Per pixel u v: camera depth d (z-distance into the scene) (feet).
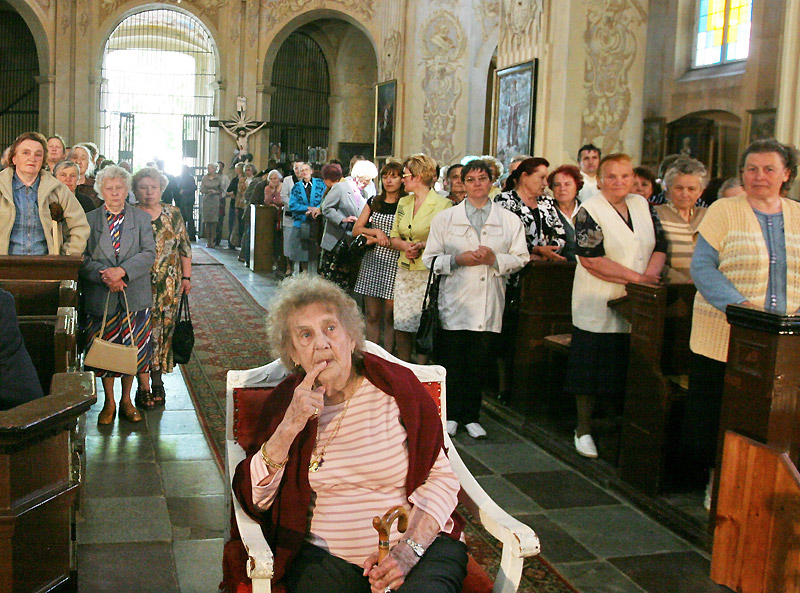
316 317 8.05
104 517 13.20
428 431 8.12
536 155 36.68
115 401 19.94
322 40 78.79
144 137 110.63
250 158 68.18
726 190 17.74
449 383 17.97
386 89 58.13
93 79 67.97
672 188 16.38
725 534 11.41
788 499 10.46
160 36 87.20
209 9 69.51
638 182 20.65
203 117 72.38
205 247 58.80
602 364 15.85
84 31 67.31
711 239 13.24
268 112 71.10
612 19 35.45
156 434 17.39
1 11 74.18
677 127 43.83
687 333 14.83
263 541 7.32
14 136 75.66
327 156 77.10
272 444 7.59
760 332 11.07
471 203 17.79
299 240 38.04
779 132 27.17
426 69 55.06
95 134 68.54
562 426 18.33
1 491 6.81
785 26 26.78
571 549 12.51
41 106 67.77
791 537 10.43
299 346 8.07
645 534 13.16
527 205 19.56
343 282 23.17
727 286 12.69
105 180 17.31
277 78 76.43
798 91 26.63
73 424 7.76
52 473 7.50
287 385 8.34
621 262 15.64
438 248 17.79
